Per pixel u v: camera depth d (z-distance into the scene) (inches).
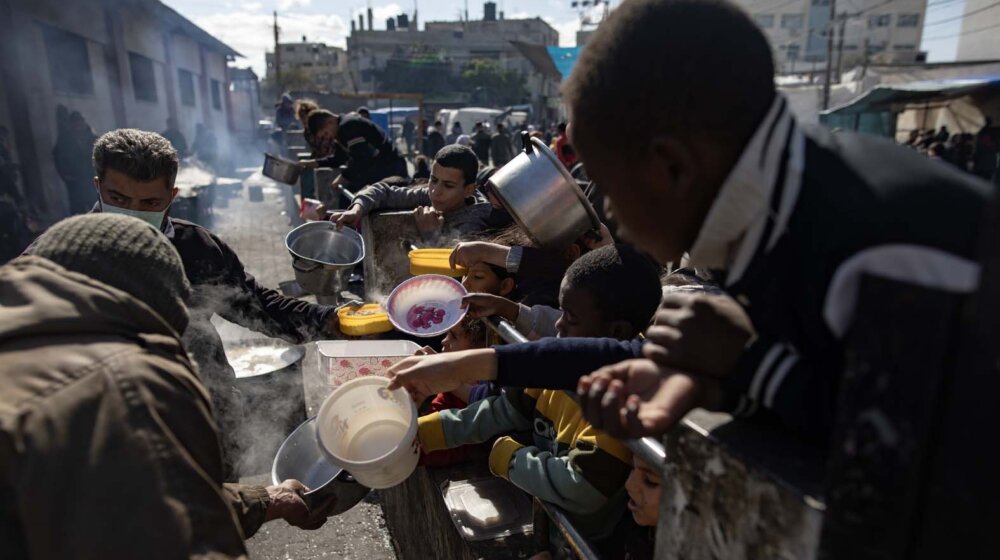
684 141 30.8
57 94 452.4
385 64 2930.6
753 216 30.4
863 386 24.6
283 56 3705.7
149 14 644.1
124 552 40.3
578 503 62.2
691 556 36.6
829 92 783.7
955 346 22.0
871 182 27.8
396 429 70.0
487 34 3095.5
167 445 42.8
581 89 33.5
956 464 22.6
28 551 41.6
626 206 34.9
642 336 69.7
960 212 26.0
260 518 69.6
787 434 34.0
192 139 814.5
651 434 33.2
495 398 83.8
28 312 44.4
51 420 41.3
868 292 23.9
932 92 619.8
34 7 421.1
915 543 24.2
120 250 48.8
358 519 120.6
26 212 344.5
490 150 816.3
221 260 99.4
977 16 1043.9
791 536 29.0
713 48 29.9
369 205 155.0
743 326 35.6
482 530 73.5
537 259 95.2
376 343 104.3
